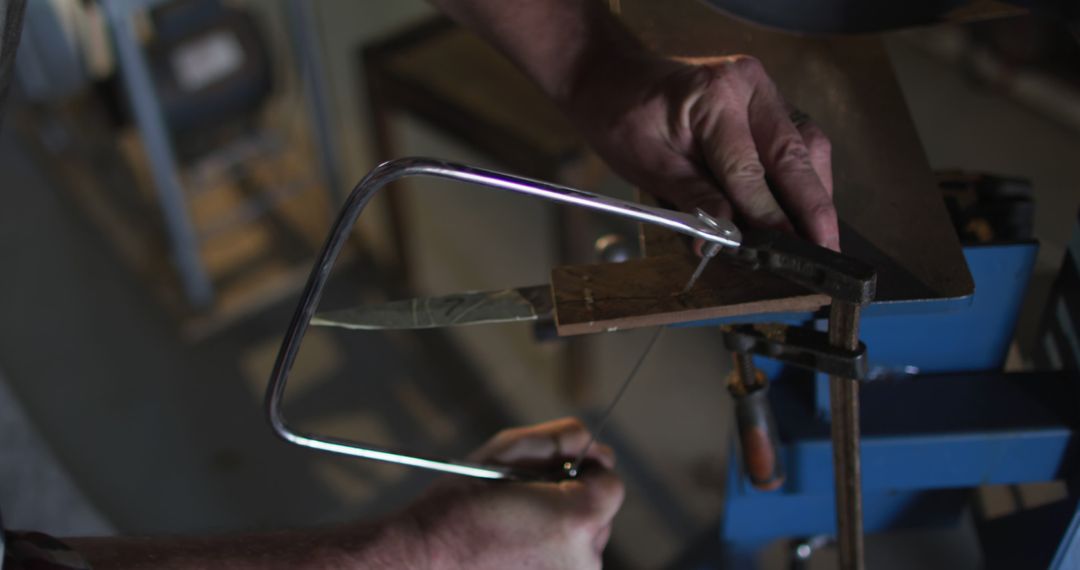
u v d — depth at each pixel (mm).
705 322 612
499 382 1937
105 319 2119
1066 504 721
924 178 651
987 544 857
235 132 2283
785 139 631
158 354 2051
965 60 2311
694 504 1707
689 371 1902
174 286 2131
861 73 724
